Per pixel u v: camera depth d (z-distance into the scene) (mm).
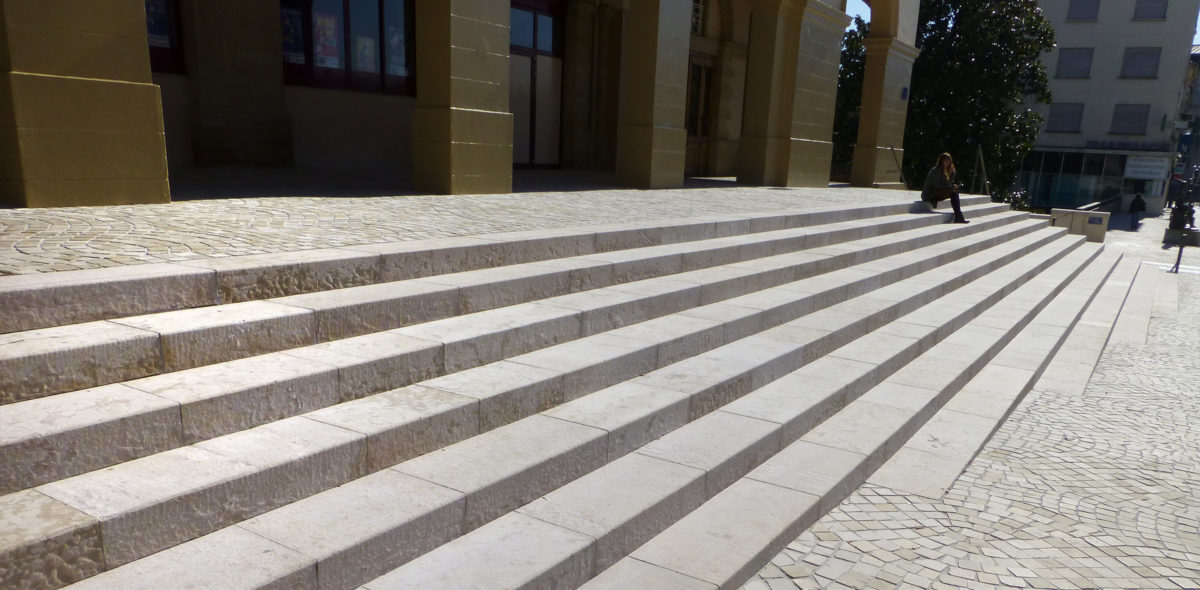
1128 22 40094
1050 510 4293
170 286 3453
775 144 15281
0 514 2221
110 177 5660
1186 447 5500
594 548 2980
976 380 6469
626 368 4430
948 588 3387
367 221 5906
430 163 8648
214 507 2520
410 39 12742
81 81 5375
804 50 15125
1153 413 6301
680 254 6309
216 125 10117
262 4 10320
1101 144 41844
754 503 3762
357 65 12023
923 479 4504
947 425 5391
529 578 2674
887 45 17641
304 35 11203
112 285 3256
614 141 17062
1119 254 17797
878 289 7902
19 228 4551
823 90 16156
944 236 11297
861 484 4371
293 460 2734
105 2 5422
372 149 12430
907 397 5445
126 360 2961
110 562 2273
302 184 8695
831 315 6531
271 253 4227
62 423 2500
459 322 4250
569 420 3750
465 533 2949
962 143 25641
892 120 18828
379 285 4367
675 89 12047
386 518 2689
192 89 9961
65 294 3113
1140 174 41438
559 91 16250
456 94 8406
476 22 8492
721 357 5043
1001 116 25609
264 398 3033
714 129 19750
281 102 10828
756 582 3312
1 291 2934
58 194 5402
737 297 6305
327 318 3689
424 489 2932
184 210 5789
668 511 3434
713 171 19953
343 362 3367
